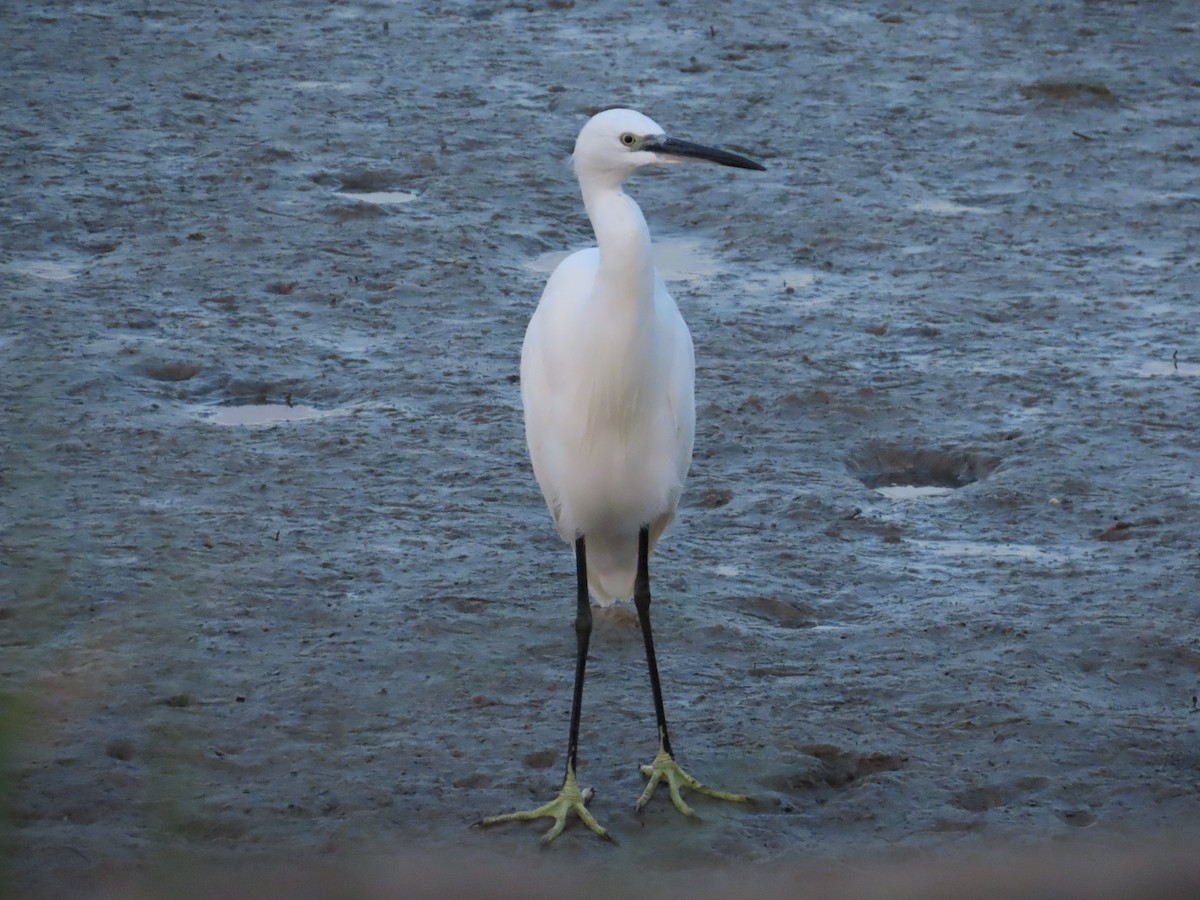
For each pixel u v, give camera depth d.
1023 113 24.86
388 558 11.46
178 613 10.49
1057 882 7.28
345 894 7.57
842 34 29.55
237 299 16.91
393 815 8.33
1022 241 19.36
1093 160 22.50
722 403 14.60
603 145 8.45
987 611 10.86
